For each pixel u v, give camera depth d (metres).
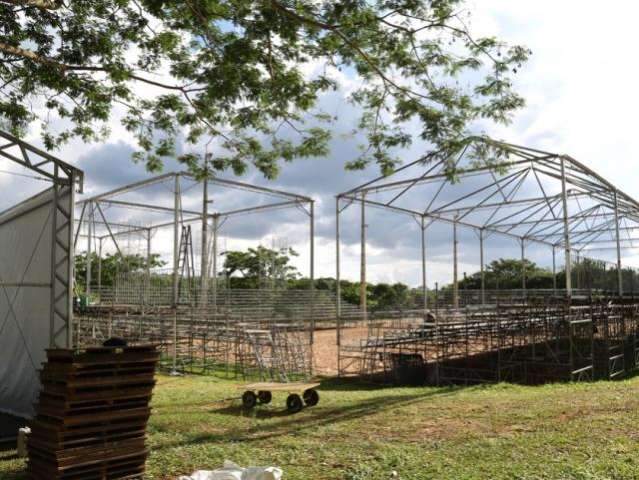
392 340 17.67
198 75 10.30
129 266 31.39
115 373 6.78
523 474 6.27
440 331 17.20
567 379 16.42
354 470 6.73
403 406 11.27
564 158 17.00
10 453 8.02
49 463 6.41
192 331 19.59
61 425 6.36
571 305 16.23
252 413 10.85
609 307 18.14
